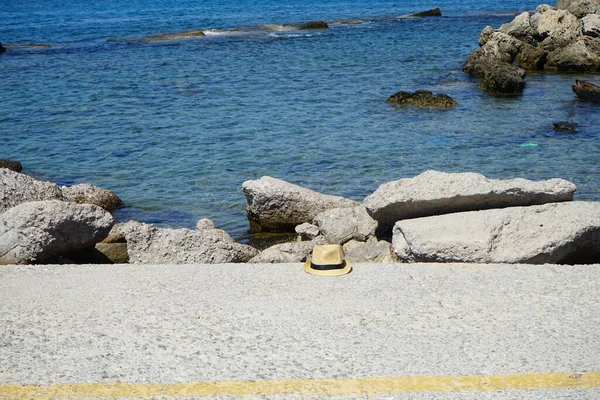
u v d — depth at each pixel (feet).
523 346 14.99
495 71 85.56
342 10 229.86
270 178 38.29
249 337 15.44
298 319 16.25
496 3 245.86
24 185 31.40
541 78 98.32
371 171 51.01
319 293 17.69
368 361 14.44
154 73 100.63
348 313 16.53
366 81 92.53
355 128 65.41
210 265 19.95
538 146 57.93
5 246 22.81
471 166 52.13
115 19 211.00
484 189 22.99
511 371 14.06
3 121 71.05
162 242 26.35
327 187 47.26
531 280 18.35
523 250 21.09
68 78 97.45
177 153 57.26
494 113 72.59
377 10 225.97
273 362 14.43
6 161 52.70
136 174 51.55
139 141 61.67
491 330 15.70
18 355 14.75
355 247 28.53
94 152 58.23
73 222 23.44
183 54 119.65
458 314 16.46
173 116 71.92
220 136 62.85
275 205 37.50
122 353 14.83
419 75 97.45
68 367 14.29
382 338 15.37
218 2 294.05
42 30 176.35
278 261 29.07
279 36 143.43
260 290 17.92
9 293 17.89
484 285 18.07
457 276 18.72
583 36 106.63
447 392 13.37
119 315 16.52
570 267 19.24
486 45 104.32
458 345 15.06
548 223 21.89
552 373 13.96
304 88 87.45
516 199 23.17
